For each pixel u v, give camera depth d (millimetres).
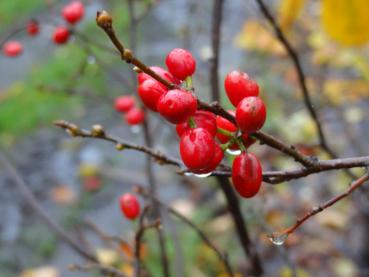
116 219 637
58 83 881
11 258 599
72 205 672
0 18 1128
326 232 542
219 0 317
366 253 516
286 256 323
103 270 319
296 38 708
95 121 813
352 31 308
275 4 583
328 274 503
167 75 186
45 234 626
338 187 565
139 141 754
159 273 469
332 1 303
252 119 178
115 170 704
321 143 314
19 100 885
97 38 933
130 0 408
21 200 693
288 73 722
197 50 774
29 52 1066
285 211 548
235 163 186
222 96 655
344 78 690
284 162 557
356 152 597
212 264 511
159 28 989
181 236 525
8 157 785
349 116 642
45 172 747
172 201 624
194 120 185
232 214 293
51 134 829
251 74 774
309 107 305
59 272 573
